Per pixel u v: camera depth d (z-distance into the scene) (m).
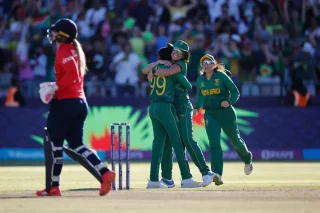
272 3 82.50
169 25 80.88
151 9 82.25
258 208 24.62
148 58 78.69
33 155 74.00
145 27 82.06
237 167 60.38
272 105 76.75
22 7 83.81
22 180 45.59
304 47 79.19
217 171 39.22
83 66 29.59
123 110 74.12
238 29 80.25
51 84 28.81
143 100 75.38
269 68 78.69
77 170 56.44
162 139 37.16
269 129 74.81
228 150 73.69
